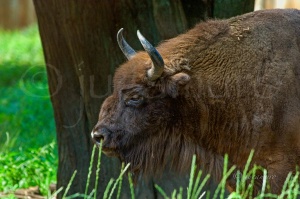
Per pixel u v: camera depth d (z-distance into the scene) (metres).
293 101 14.49
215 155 15.29
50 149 20.67
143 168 15.48
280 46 14.69
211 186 16.89
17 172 19.44
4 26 75.25
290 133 14.46
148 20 17.28
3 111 29.25
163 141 15.28
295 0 55.62
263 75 14.61
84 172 17.89
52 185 19.20
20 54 47.56
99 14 17.02
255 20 15.05
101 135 15.09
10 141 24.16
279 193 14.58
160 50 15.39
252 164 14.88
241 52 14.84
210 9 17.25
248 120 14.69
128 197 17.39
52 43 17.66
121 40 15.48
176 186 17.12
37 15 17.77
